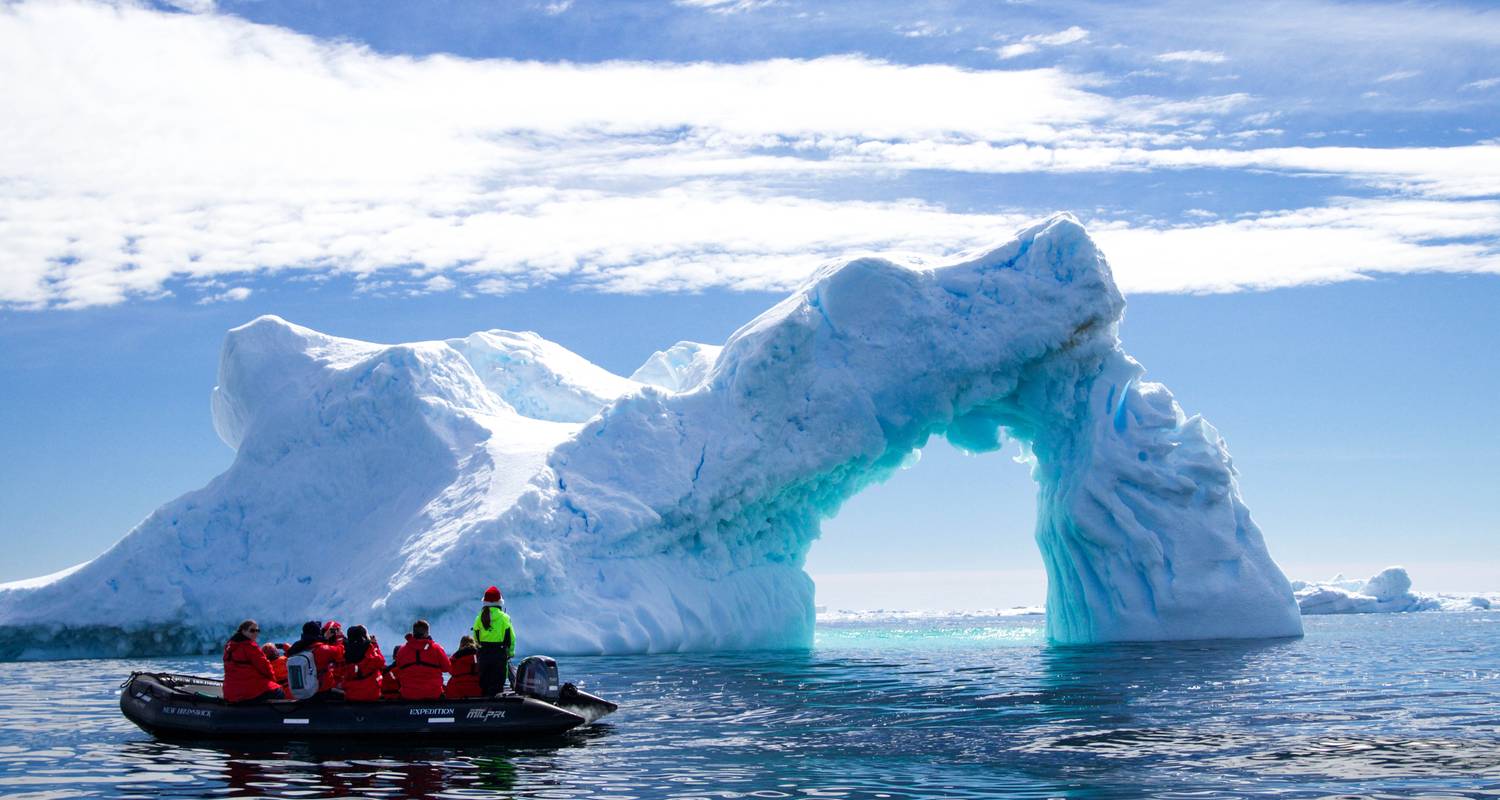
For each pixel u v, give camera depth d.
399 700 16.88
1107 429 37.53
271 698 17.41
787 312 37.41
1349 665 27.03
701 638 35.53
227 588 38.25
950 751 15.31
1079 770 13.88
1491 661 28.16
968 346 37.53
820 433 37.12
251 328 43.62
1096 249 37.81
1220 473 36.69
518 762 14.75
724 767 14.30
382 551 36.69
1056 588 40.56
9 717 20.14
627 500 35.25
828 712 19.47
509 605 32.91
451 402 40.97
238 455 41.00
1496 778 13.05
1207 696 21.02
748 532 38.25
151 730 17.80
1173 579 35.94
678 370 50.38
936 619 117.50
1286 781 13.03
